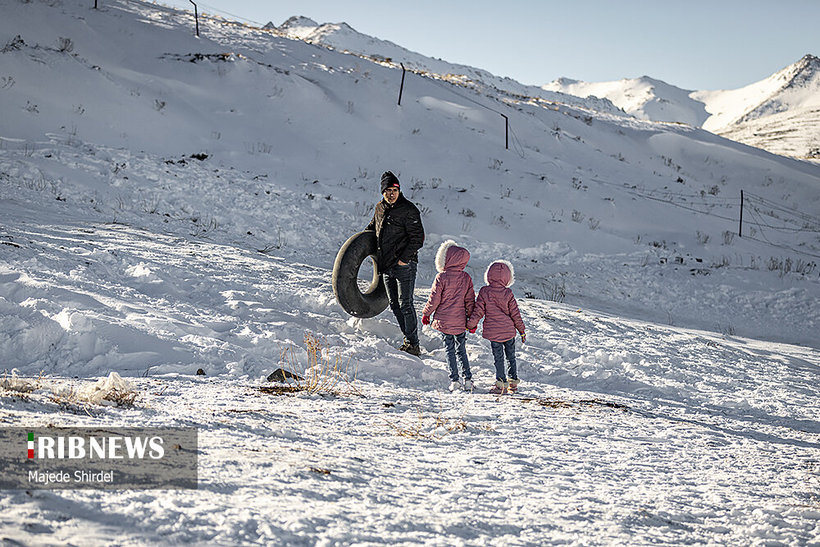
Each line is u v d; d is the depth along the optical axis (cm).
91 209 1969
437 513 335
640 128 6012
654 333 1545
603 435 649
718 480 512
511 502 382
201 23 4916
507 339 873
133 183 2270
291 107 3747
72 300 892
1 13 3659
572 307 1736
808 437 770
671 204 3878
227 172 2691
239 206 2367
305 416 586
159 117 3159
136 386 664
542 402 804
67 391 546
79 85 3139
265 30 5353
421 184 3206
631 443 626
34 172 2109
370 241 1102
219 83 3806
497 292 877
